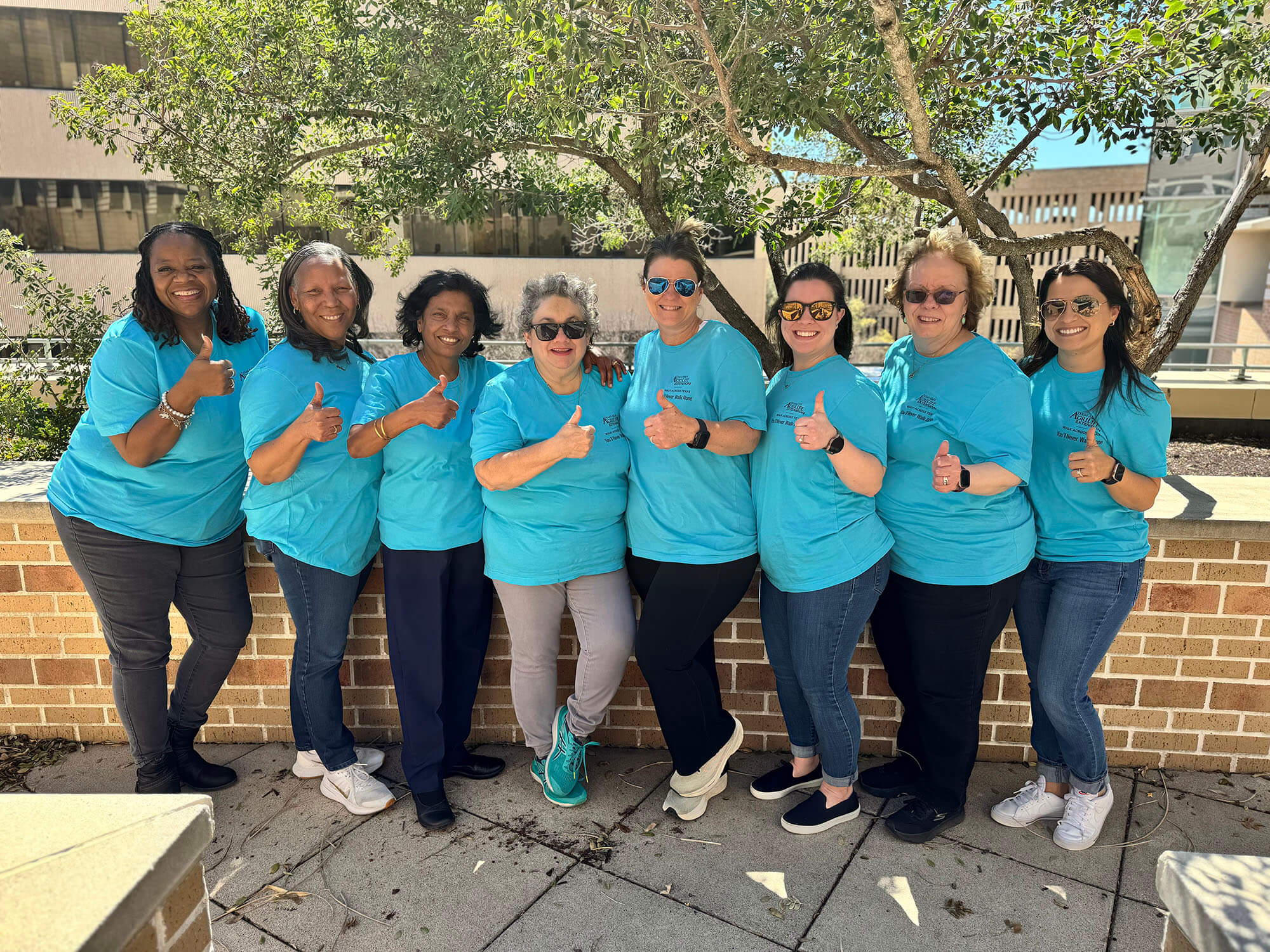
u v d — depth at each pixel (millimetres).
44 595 3203
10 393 6777
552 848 2633
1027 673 2988
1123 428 2418
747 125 5113
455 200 6055
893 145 6137
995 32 4488
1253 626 2936
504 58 4965
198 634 2885
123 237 20312
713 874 2500
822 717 2619
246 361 2844
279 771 3100
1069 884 2443
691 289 2484
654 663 2645
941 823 2652
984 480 2291
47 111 19531
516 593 2713
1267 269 15273
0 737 3326
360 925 2299
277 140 6676
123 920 1177
